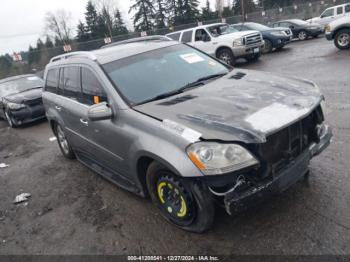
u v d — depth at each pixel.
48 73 5.84
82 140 4.61
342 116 5.37
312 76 8.92
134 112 3.35
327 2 36.94
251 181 2.73
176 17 50.16
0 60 22.34
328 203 3.19
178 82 3.87
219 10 49.28
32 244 3.61
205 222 2.91
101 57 4.17
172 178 3.02
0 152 7.91
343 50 12.12
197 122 2.82
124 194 4.26
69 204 4.34
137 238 3.30
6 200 4.93
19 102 9.89
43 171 5.83
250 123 2.69
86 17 51.31
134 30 52.19
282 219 3.09
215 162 2.58
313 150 3.14
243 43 12.80
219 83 3.74
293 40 19.72
